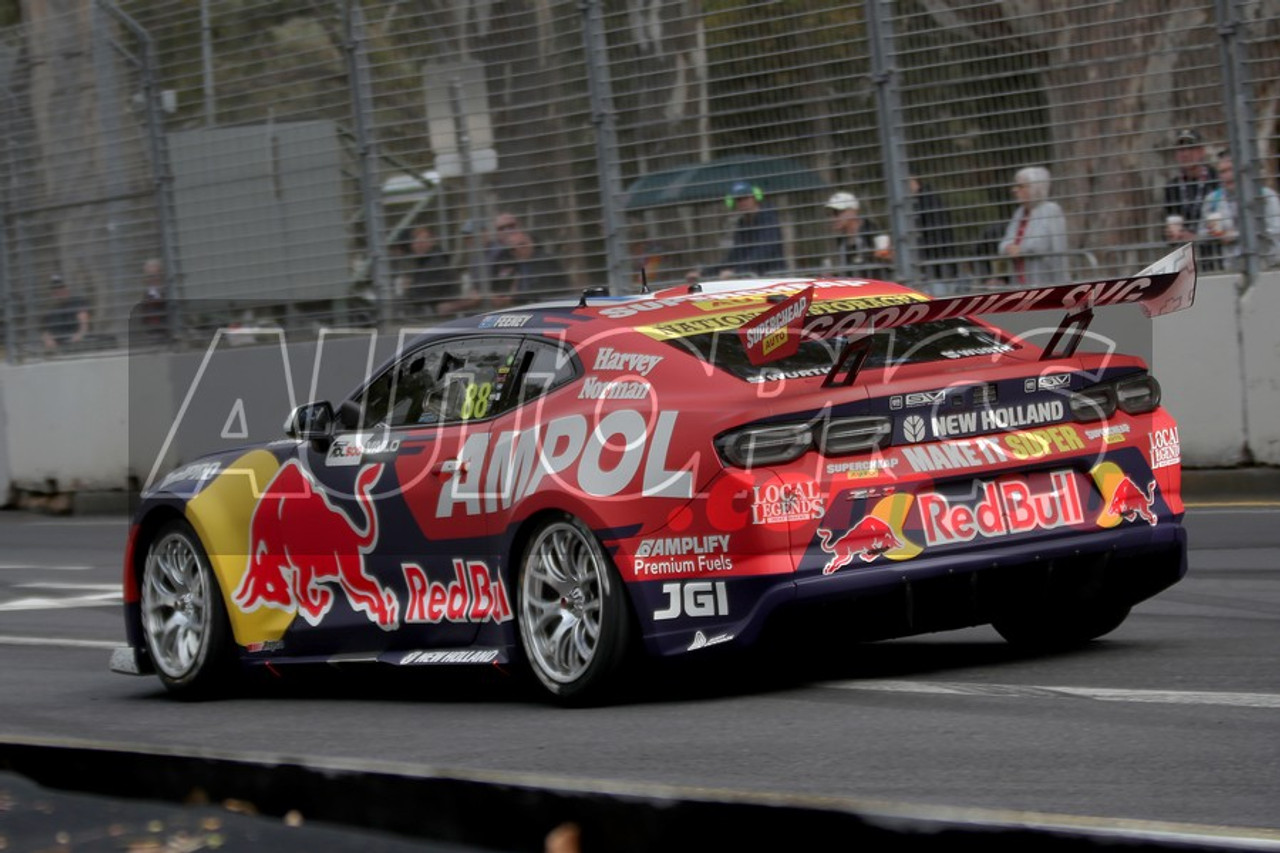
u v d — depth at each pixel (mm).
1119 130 32625
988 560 15539
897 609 15391
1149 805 11336
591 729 15414
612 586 15734
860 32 35219
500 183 41562
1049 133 33281
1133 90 32406
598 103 39344
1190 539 26578
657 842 9820
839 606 15156
